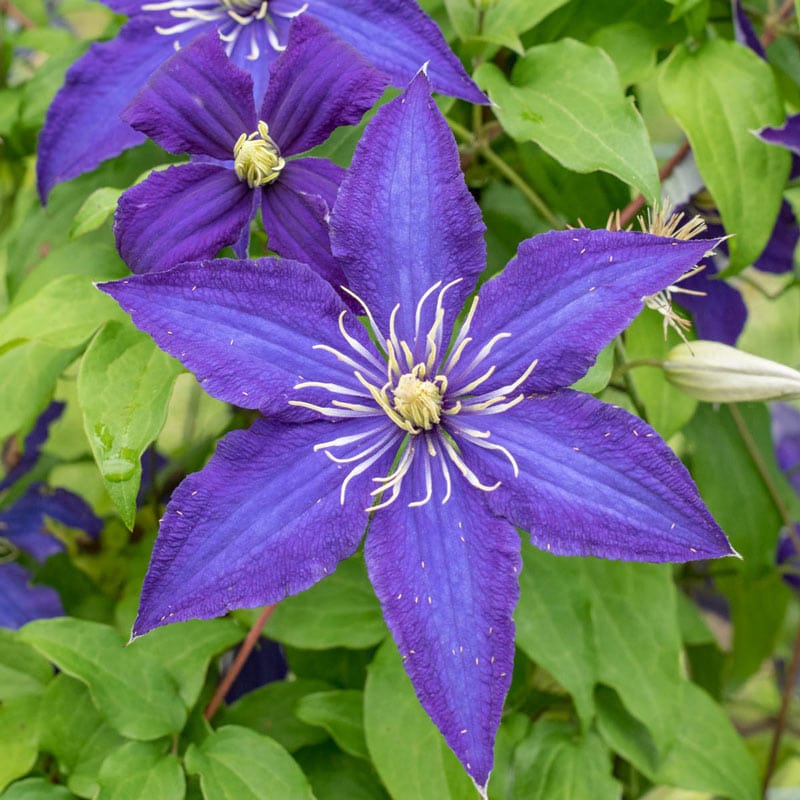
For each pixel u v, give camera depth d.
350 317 0.32
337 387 0.32
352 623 0.39
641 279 0.31
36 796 0.36
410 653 0.30
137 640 0.38
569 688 0.38
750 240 0.38
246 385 0.31
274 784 0.36
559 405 0.31
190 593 0.30
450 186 0.32
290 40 0.33
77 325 0.37
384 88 0.33
